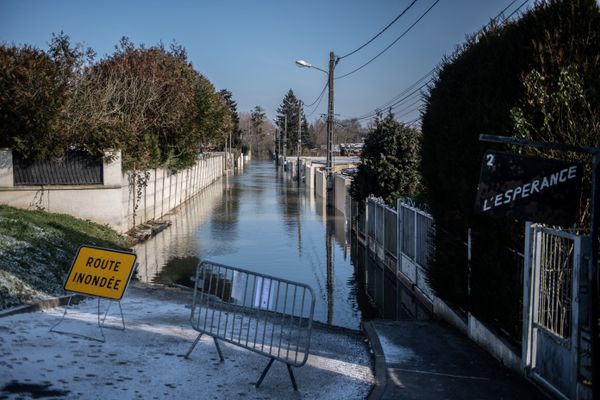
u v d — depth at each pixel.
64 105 17.83
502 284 7.36
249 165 108.44
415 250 13.02
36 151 17.73
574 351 5.36
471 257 8.17
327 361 7.24
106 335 7.25
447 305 9.80
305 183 53.84
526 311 6.30
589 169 6.03
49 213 17.31
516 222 6.79
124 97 23.12
